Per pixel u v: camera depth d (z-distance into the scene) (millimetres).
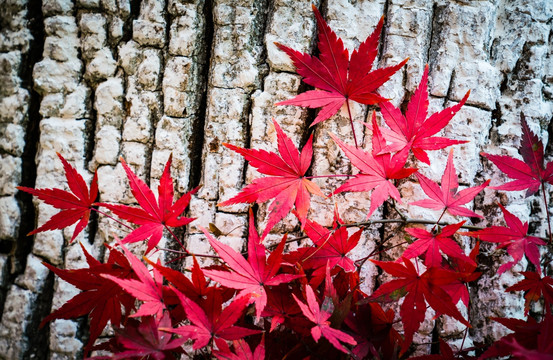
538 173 365
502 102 411
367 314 367
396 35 403
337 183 404
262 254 350
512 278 403
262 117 404
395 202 406
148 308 332
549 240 362
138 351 326
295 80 403
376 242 406
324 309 350
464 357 370
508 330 399
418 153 371
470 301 406
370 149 403
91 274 358
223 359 335
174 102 405
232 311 337
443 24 406
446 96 406
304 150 359
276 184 356
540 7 410
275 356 374
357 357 351
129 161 410
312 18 404
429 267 355
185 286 353
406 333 354
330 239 368
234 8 405
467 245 405
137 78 409
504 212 360
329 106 362
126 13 410
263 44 407
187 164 409
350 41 402
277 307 365
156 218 363
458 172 402
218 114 406
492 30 412
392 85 403
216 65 406
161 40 407
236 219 406
